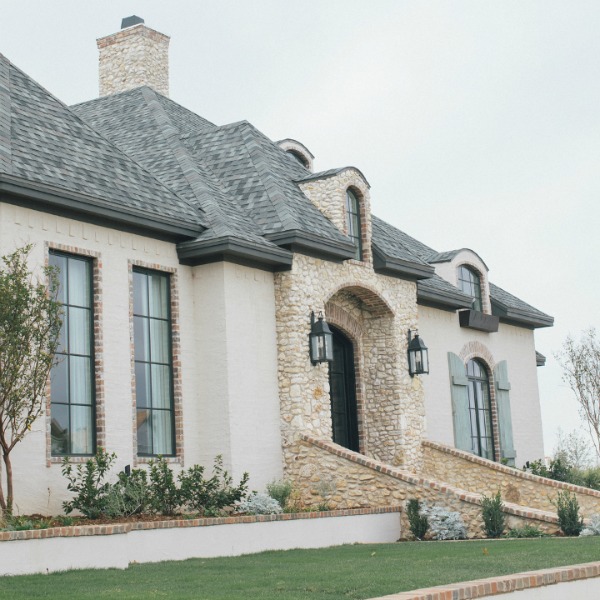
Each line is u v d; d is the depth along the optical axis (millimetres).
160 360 18344
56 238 16203
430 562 12766
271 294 19953
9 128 16703
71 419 16297
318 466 19344
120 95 25141
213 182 21188
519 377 30688
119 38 27094
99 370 16734
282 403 19719
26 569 11953
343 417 23188
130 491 15594
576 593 11352
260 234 19609
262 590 10500
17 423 14695
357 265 22000
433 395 25906
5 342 13453
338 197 21609
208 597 9922
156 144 22156
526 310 30672
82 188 16625
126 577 11758
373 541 18031
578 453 33219
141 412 17766
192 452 18469
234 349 18766
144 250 17969
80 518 15047
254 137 22625
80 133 18797
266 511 17125
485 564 12320
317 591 10375
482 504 17984
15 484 14906
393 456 22719
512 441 29328
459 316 27797
